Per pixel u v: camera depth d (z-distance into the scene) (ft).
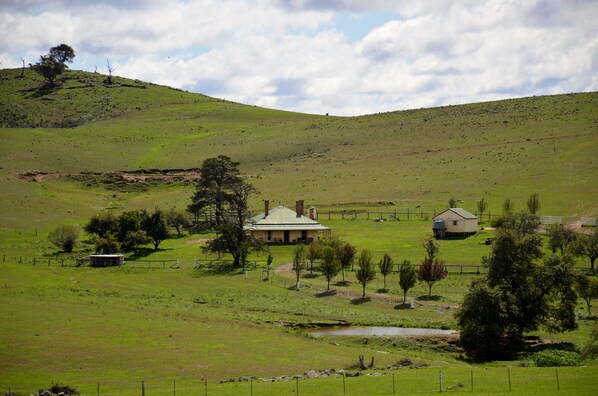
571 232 370.94
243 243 374.22
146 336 212.64
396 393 157.89
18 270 347.97
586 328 244.42
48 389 159.43
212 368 182.80
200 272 359.87
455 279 329.31
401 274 292.20
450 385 165.07
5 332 209.67
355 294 307.58
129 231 425.69
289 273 356.18
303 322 258.16
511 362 205.46
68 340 203.41
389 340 228.84
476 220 433.48
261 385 165.07
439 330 247.70
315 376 175.11
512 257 240.94
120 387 163.84
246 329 234.17
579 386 162.30
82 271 360.07
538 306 236.22
